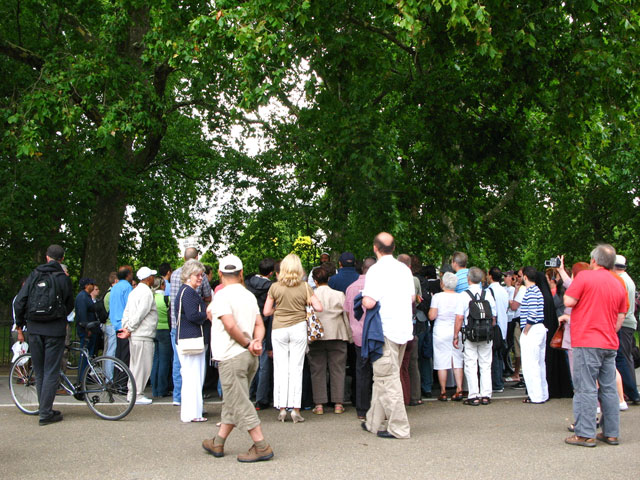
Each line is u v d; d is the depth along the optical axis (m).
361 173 11.73
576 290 5.86
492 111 12.88
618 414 5.88
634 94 10.94
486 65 11.46
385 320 6.22
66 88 12.59
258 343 5.34
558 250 26.62
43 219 14.94
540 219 26.83
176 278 8.31
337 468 5.02
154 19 12.34
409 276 6.44
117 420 7.27
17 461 5.37
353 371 8.44
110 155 15.17
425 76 12.21
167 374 9.14
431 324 9.01
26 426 6.92
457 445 5.83
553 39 11.32
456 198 13.24
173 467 5.11
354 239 13.42
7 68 14.57
